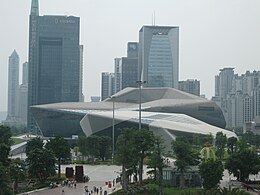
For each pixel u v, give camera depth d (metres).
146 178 152.88
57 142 155.12
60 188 130.38
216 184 110.81
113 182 138.88
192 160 123.50
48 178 148.12
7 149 122.38
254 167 139.75
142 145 125.25
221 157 198.25
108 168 189.38
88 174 167.25
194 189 122.31
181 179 125.88
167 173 134.62
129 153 125.75
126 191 118.81
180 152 123.06
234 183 139.50
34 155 136.62
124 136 130.38
